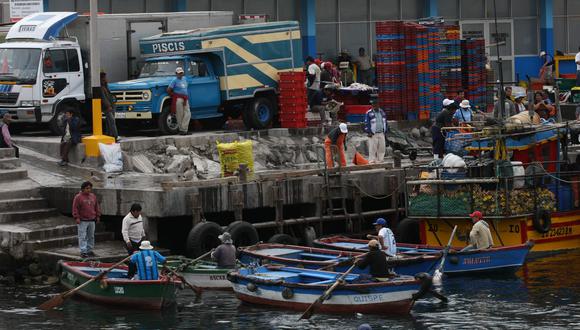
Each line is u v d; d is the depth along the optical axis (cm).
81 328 3281
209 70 5272
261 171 4900
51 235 4044
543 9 7494
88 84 5175
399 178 4684
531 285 3828
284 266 3775
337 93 5875
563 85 6278
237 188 4231
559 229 4397
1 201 4184
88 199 3900
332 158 4722
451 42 6050
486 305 3538
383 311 3412
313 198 4472
